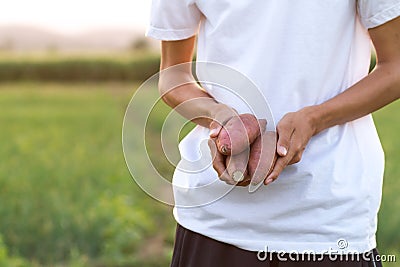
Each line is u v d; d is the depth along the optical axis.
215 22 2.27
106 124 19.83
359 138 2.25
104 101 28.56
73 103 27.47
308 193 2.20
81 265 6.62
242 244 2.27
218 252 2.32
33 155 13.18
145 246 8.05
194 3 2.34
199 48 2.38
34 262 6.89
